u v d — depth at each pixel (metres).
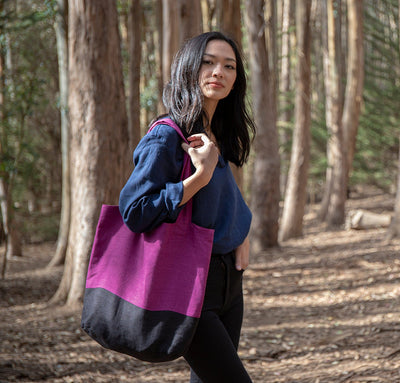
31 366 4.15
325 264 9.26
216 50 1.73
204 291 1.56
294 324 5.61
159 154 1.57
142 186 1.55
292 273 8.84
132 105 12.84
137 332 1.56
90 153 6.32
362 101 19.06
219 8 10.20
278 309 6.52
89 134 6.30
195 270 1.57
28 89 9.99
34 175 16.95
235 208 1.78
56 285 9.84
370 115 19.75
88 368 4.15
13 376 3.85
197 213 1.64
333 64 16.44
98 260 1.68
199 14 8.98
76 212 6.58
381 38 19.59
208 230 1.59
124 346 1.59
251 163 15.05
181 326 1.54
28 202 21.02
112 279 1.63
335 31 16.66
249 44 11.62
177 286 1.57
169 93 1.76
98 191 6.40
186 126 1.66
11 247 15.31
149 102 16.09
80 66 6.23
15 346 4.87
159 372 4.07
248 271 9.45
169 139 1.60
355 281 7.55
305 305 6.57
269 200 12.02
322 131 17.66
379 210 20.89
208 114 1.81
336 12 16.94
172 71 1.77
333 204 16.84
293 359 4.34
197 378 1.88
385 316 5.36
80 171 6.43
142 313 1.55
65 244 12.56
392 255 9.02
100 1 6.16
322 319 5.70
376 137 19.77
